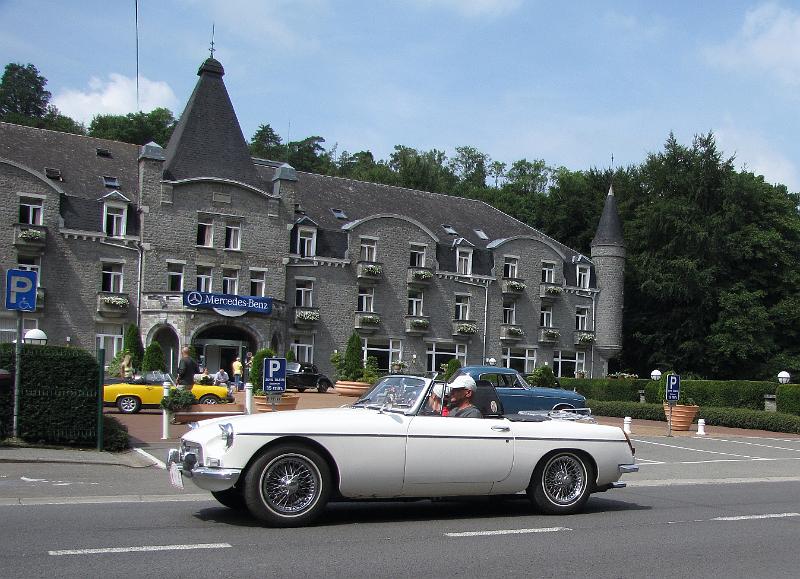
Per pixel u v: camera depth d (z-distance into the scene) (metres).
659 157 64.81
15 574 6.80
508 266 58.41
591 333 60.97
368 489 9.66
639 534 9.69
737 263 61.75
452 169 99.75
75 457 15.41
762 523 10.77
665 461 19.61
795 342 62.31
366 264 51.44
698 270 59.56
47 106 86.81
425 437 9.91
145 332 43.69
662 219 61.25
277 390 23.30
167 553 7.73
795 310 59.66
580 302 61.25
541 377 35.81
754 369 60.09
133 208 45.00
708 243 59.56
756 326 58.16
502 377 25.77
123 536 8.48
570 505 10.98
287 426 9.33
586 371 61.00
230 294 44.91
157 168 45.19
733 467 18.80
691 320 60.62
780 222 61.28
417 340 53.72
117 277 44.19
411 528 9.60
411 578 7.16
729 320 58.41
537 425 10.83
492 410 11.59
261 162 54.22
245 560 7.55
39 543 8.01
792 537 9.77
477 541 8.91
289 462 9.30
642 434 27.22
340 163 101.44
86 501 10.99
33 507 10.34
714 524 10.58
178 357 43.47
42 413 16.33
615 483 11.40
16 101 84.62
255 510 9.12
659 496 13.41
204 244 46.66
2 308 40.91
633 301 65.88
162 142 77.00
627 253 66.88
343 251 51.34
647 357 65.19
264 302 45.44
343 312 50.97
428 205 59.66
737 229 61.16
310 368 45.16
